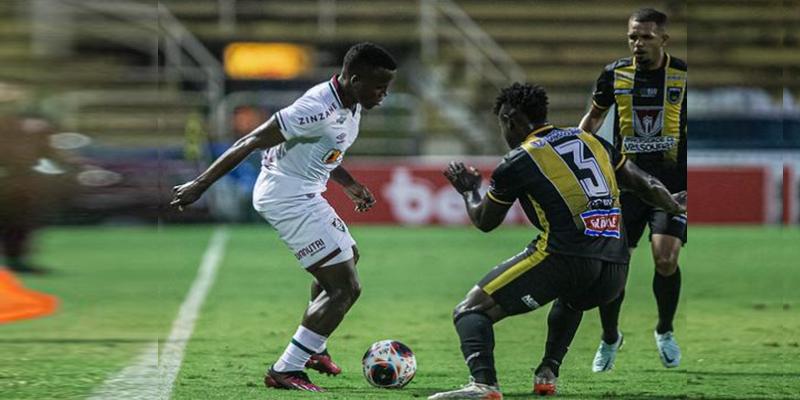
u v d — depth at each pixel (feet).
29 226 162.30
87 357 86.94
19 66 275.59
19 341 95.40
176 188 68.39
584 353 92.17
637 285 143.54
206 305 121.29
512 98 68.33
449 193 227.20
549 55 298.15
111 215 221.87
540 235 67.31
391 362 72.43
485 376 65.05
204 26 290.76
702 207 228.84
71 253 177.78
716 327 107.04
